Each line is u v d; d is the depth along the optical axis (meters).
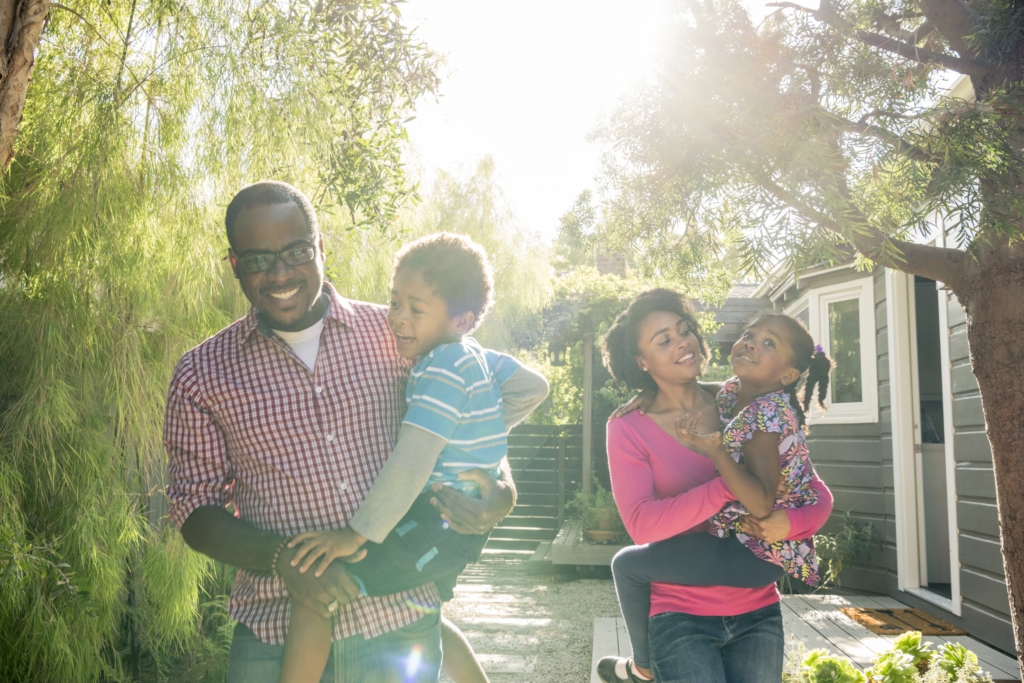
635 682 2.67
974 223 2.49
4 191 3.62
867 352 7.32
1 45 2.19
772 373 2.32
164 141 3.71
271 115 3.74
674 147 2.70
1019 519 2.78
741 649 2.21
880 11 3.01
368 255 5.37
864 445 7.31
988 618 4.98
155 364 4.17
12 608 3.53
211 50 3.72
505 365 2.21
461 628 6.10
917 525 6.56
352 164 3.83
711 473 2.29
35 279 3.64
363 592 1.82
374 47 3.69
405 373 2.08
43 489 3.89
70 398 3.87
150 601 4.60
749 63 2.59
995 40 2.67
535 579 8.37
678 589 2.24
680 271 3.30
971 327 2.91
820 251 2.33
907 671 3.50
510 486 2.09
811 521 2.20
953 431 5.51
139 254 3.77
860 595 7.07
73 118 3.58
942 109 2.47
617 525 8.46
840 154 2.43
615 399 9.32
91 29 3.64
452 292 1.96
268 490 1.90
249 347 1.91
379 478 1.79
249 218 1.81
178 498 1.87
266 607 1.90
